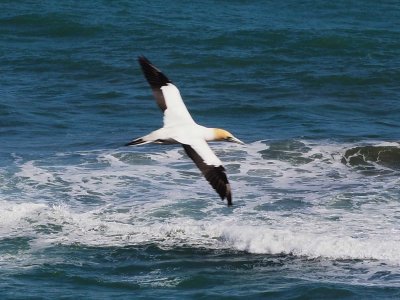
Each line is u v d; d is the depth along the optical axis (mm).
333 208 23203
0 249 20984
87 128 30797
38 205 23203
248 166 26641
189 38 43500
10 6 49031
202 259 20547
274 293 18625
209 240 21516
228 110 33219
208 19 48750
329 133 30109
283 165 26891
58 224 22328
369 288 18766
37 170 25953
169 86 12312
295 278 19422
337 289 18641
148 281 19469
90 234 21859
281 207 23312
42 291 18875
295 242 20938
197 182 25203
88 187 24703
